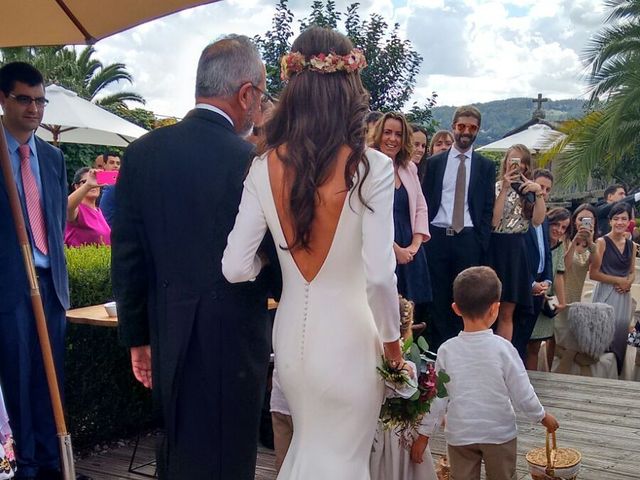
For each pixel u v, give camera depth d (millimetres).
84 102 9023
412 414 2547
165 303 2482
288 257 2236
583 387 5801
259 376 2541
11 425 3428
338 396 2186
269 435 4230
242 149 2473
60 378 3611
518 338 5809
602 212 9055
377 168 2141
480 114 5410
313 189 2133
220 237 2445
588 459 4227
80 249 4762
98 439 4320
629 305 6938
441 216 5438
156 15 2775
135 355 2693
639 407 5262
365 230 2125
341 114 2172
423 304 5582
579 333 6520
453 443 3090
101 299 4340
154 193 2477
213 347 2453
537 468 3088
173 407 2490
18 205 3006
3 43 3062
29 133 3479
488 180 5426
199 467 2492
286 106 2213
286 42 9852
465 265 5395
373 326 2252
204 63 2521
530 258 5707
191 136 2488
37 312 2943
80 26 2934
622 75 16766
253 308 2500
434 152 6297
